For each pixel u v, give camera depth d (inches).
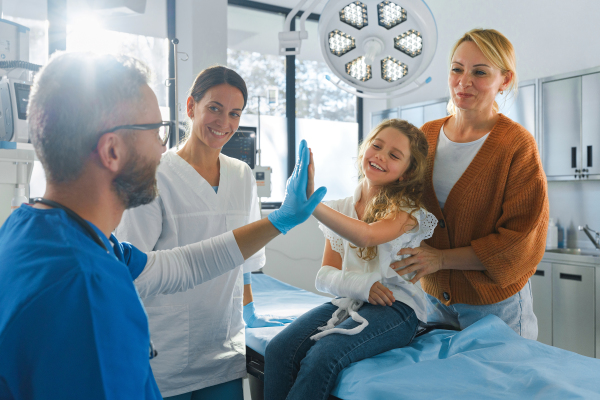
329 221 50.9
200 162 63.4
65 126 24.5
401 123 62.0
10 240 23.7
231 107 59.1
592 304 124.1
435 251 62.3
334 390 48.7
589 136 132.0
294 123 193.3
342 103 207.3
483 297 62.8
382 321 54.5
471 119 65.1
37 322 20.4
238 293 65.6
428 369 47.1
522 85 148.8
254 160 143.3
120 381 22.2
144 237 58.0
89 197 26.0
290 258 182.1
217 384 63.3
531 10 158.7
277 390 55.0
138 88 26.6
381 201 59.4
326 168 203.3
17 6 135.6
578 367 47.9
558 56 151.6
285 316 81.3
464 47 62.1
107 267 23.6
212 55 145.8
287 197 43.0
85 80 24.6
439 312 70.5
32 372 20.4
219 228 62.6
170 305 59.2
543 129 143.3
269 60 189.3
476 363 48.2
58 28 141.1
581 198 149.0
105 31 149.1
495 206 62.3
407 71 61.3
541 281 136.7
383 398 42.8
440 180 67.2
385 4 56.6
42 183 134.3
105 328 21.9
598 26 141.5
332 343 50.9
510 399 40.8
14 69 93.9
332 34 61.0
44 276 21.2
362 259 59.6
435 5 191.6
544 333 135.7
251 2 182.9
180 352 59.5
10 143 80.0
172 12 156.9
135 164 26.6
